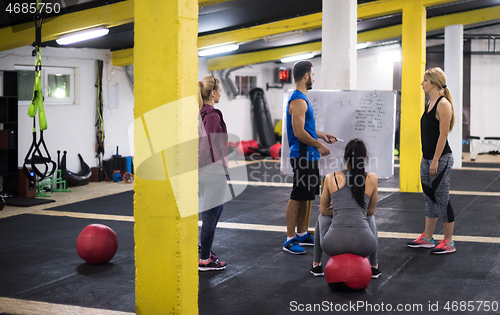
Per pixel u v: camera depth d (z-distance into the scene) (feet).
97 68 30.53
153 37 8.41
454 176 32.35
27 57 26.20
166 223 8.55
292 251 14.58
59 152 25.90
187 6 8.42
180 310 8.64
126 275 12.63
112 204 23.07
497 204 22.29
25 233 17.30
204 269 12.87
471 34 45.34
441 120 13.94
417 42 25.72
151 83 8.50
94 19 19.22
